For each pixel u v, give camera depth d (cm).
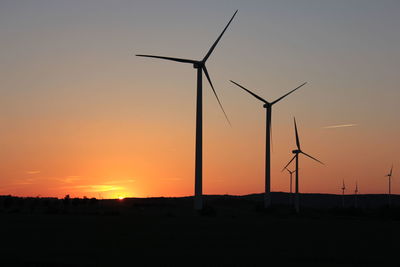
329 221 9012
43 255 5112
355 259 5031
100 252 5325
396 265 4781
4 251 5319
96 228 7169
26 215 9362
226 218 8994
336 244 5975
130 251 5403
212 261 4866
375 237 6644
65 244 5816
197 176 9581
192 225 7612
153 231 6925
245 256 5141
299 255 5209
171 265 4656
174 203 14350
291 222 8488
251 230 7144
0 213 10138
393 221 9850
